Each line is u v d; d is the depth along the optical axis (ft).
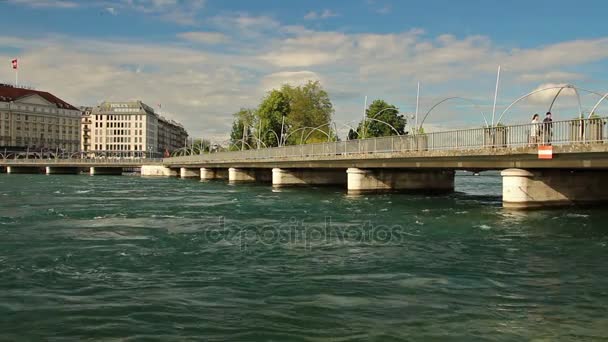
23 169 502.38
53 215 102.73
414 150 127.85
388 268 53.01
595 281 47.98
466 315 38.19
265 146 344.49
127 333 34.78
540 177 105.40
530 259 57.62
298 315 38.19
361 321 36.91
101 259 57.52
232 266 53.98
